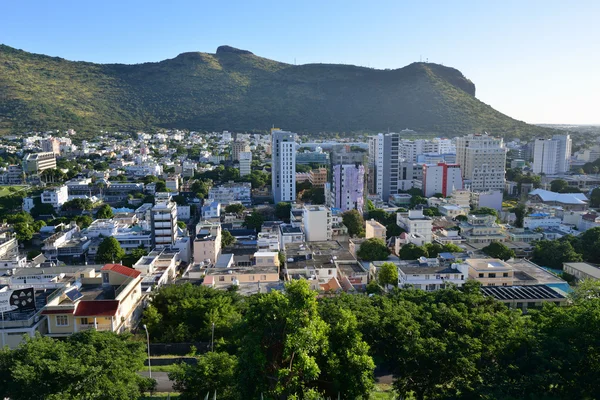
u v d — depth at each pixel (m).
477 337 67.56
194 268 143.50
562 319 65.75
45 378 56.03
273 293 55.78
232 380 57.84
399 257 162.25
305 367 49.44
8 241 177.50
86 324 86.81
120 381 59.56
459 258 134.88
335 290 119.38
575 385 56.22
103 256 160.12
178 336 91.81
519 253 169.75
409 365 63.66
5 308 82.88
